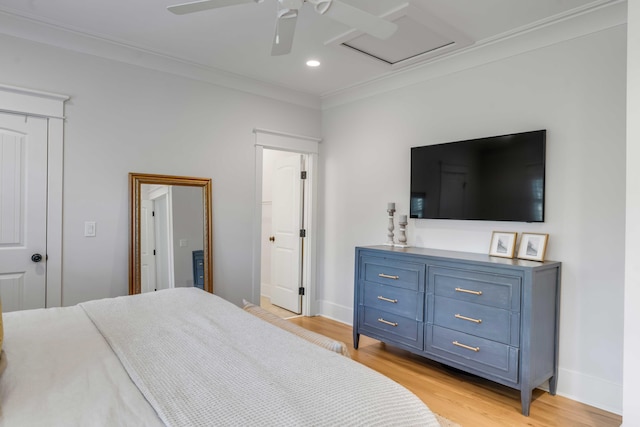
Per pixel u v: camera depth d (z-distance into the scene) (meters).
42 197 2.75
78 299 2.89
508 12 2.44
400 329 3.04
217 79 3.59
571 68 2.56
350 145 4.13
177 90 3.38
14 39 2.63
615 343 2.37
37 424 0.88
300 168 4.50
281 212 4.82
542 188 2.63
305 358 1.30
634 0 1.88
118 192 3.07
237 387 1.07
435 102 3.35
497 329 2.45
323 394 1.05
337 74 3.59
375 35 2.00
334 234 4.30
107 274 3.02
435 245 3.32
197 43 2.95
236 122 3.75
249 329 1.59
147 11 2.48
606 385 2.39
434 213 3.26
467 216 3.03
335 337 3.71
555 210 2.62
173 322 1.67
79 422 0.89
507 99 2.88
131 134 3.13
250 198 3.85
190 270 3.40
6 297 2.63
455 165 3.12
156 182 3.23
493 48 2.91
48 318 1.72
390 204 3.52
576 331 2.52
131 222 3.08
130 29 2.73
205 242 3.50
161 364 1.22
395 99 3.68
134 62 3.13
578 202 2.52
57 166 2.80
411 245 3.52
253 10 2.46
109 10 2.47
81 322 1.67
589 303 2.47
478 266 2.55
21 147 2.68
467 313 2.61
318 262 4.47
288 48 2.15
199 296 2.15
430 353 2.83
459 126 3.18
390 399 1.08
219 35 2.82
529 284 2.31
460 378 2.82
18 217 2.67
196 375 1.15
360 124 4.02
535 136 2.66
